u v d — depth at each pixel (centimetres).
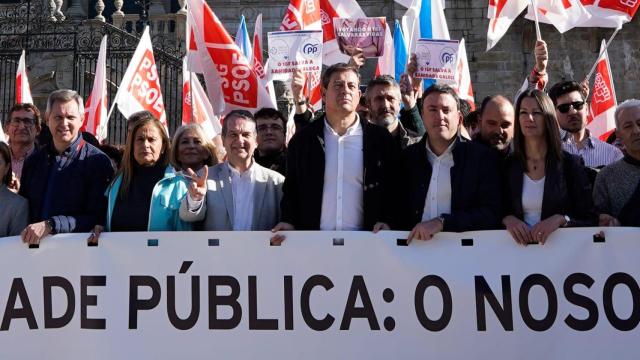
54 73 2062
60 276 612
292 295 601
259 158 800
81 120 679
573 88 772
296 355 597
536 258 591
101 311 607
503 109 682
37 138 898
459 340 590
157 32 2317
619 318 582
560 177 593
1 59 2023
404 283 597
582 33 2217
